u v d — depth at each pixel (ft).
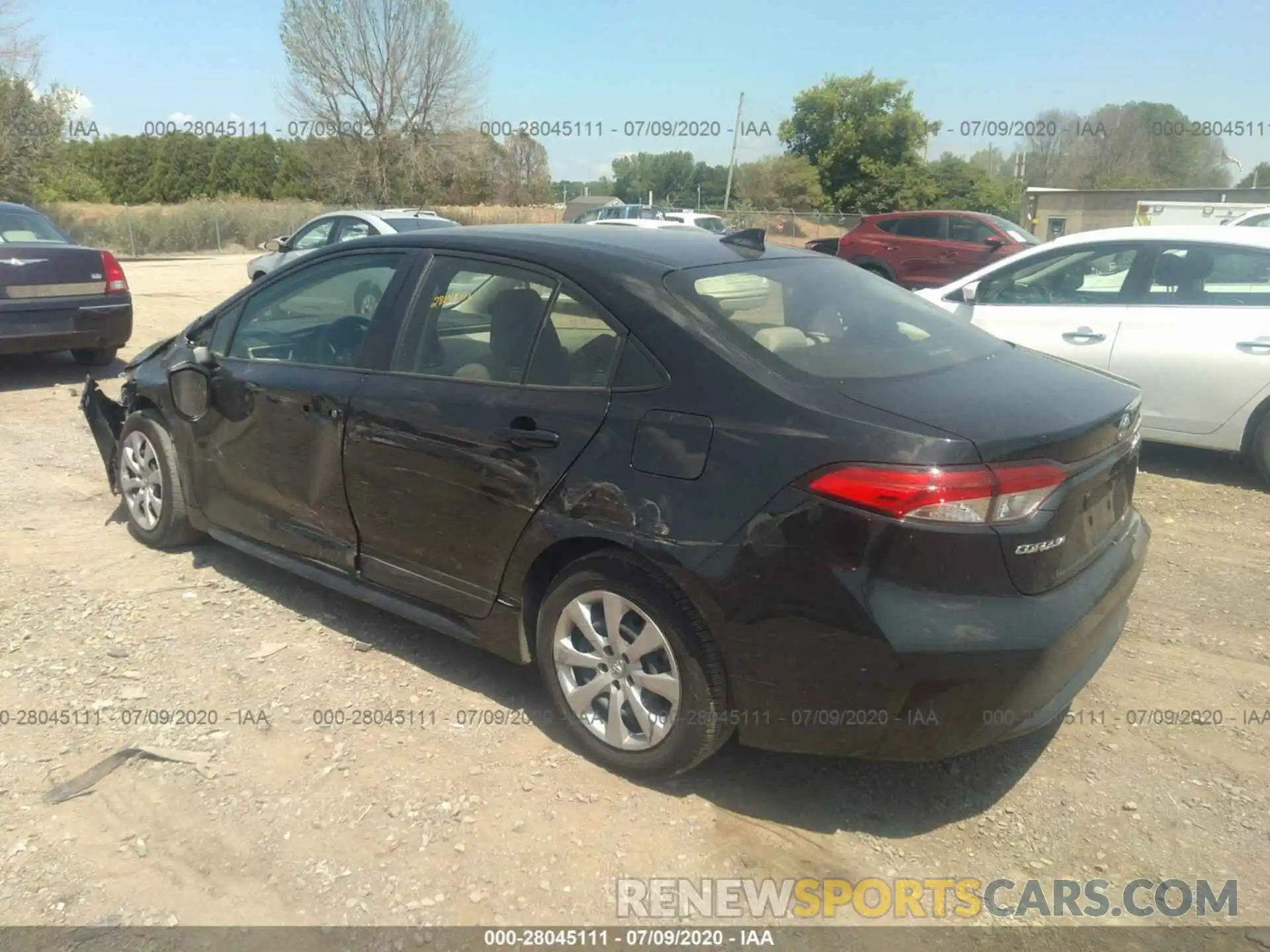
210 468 14.85
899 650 8.58
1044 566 8.98
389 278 12.67
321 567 13.44
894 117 128.57
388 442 11.91
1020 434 8.86
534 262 11.30
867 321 11.30
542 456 10.45
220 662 12.78
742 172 139.23
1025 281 23.07
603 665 10.43
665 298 10.31
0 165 104.58
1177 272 20.93
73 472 20.77
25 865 9.14
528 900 8.77
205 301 54.60
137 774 10.48
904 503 8.52
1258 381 19.72
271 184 183.93
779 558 8.96
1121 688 12.41
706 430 9.47
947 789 10.43
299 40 116.37
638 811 9.98
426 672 12.64
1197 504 19.38
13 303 27.53
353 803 10.03
